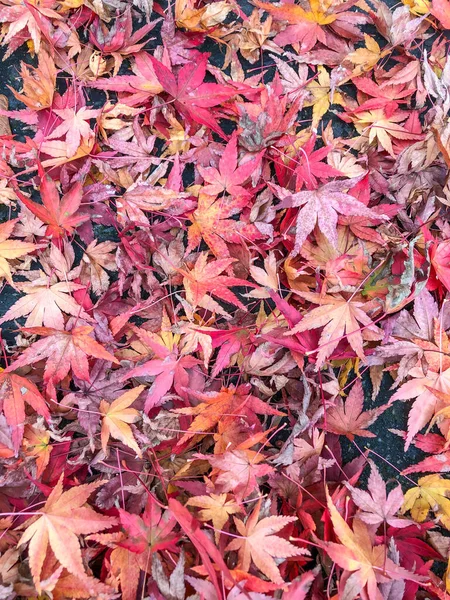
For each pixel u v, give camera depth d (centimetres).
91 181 48
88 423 43
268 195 47
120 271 46
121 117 49
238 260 46
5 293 48
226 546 40
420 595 43
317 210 44
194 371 46
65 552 37
